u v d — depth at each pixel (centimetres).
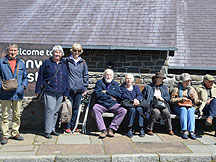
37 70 550
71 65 480
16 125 436
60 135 471
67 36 865
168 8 1000
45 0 1216
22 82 436
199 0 1216
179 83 530
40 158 349
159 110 488
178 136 485
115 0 1127
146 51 803
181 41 966
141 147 408
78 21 966
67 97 471
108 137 466
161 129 532
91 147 402
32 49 550
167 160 366
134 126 529
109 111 485
